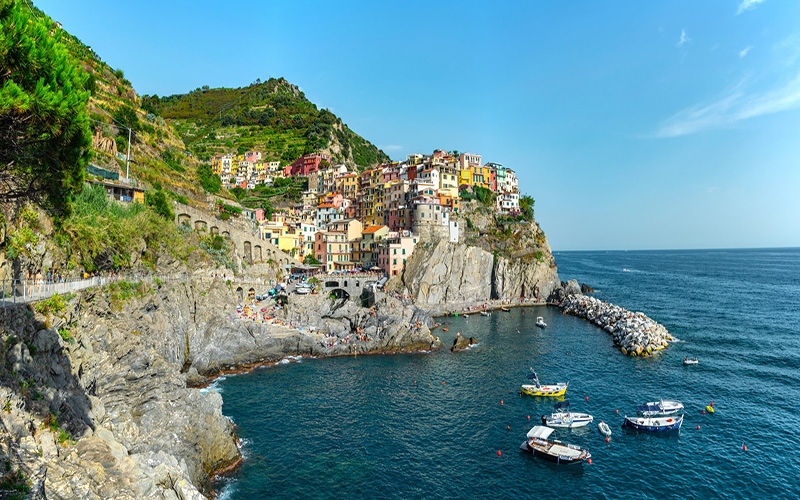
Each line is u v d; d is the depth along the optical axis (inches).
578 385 2896.2
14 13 894.4
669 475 1876.2
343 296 5236.2
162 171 4372.5
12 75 896.9
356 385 2864.2
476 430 2255.2
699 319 4970.5
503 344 3969.0
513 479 1840.6
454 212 6678.2
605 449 2087.8
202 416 1809.8
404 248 5693.9
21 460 860.6
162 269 3095.5
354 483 1775.3
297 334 3548.2
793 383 2906.0
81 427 1171.3
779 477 1851.6
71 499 886.4
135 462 1187.9
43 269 1601.9
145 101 5664.4
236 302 3754.9
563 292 6195.9
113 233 2496.3
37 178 1184.2
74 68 1034.7
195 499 1300.4
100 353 1644.9
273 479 1777.8
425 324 4047.7
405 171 7386.8
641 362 3390.7
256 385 2829.7
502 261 6136.8
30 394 1055.0
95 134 3769.7
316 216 7140.8
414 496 1711.4
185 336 3002.0
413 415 2418.8
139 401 1660.9
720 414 2445.9
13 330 1107.3
